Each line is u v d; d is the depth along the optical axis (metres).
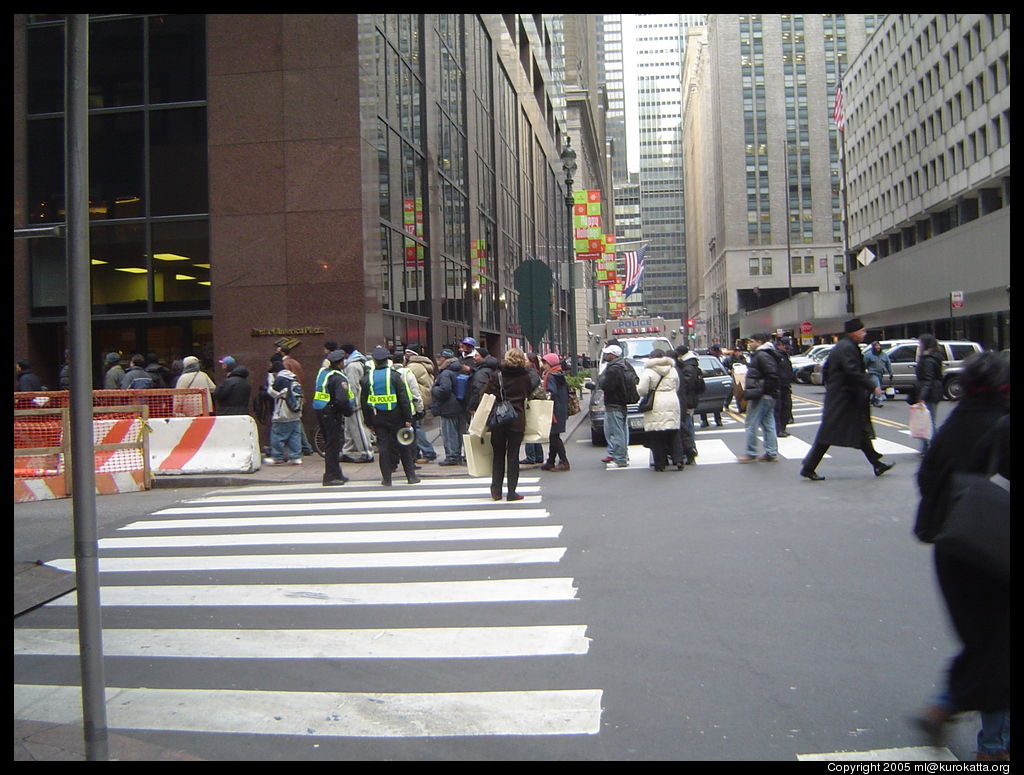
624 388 13.45
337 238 17.59
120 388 16.70
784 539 8.05
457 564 7.64
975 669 3.55
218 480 13.76
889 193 65.38
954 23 49.88
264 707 4.78
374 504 11.04
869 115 70.94
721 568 7.15
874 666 5.02
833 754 3.99
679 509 9.71
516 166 39.59
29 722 4.65
